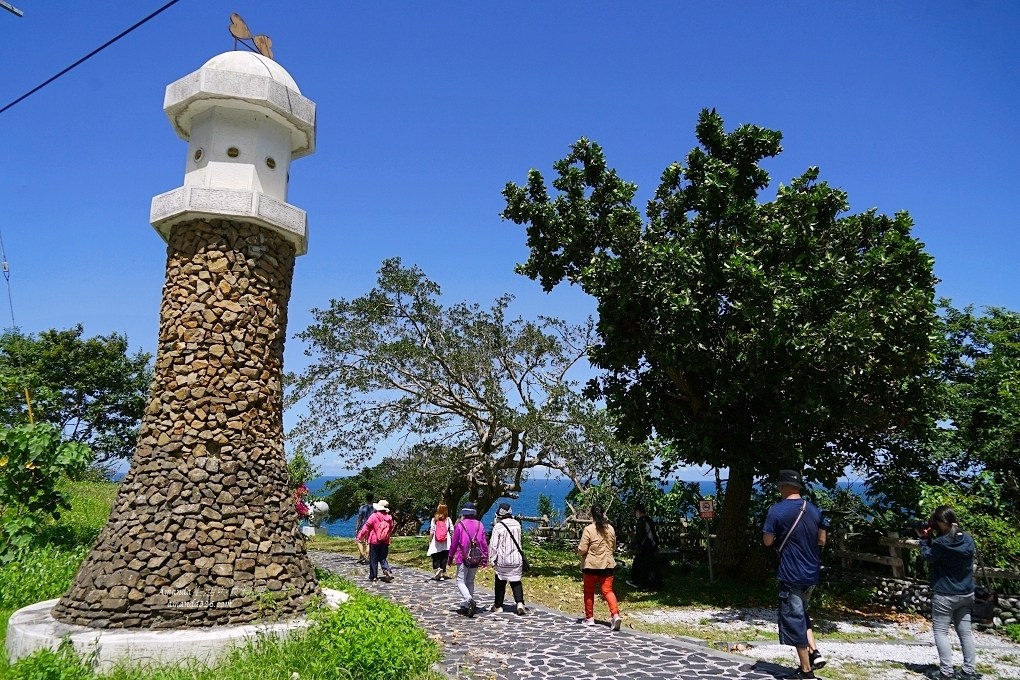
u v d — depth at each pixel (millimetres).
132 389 28719
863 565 12523
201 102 8062
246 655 6039
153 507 6926
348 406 18312
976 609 9414
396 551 18781
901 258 10641
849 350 9609
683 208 13008
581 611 10703
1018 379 12531
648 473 17688
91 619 6414
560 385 16938
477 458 18359
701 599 11836
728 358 11477
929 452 12766
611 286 11820
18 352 26578
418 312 18594
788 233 10719
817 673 6906
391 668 5652
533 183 13711
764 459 11703
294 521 7746
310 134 8859
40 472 10906
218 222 7770
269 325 7945
